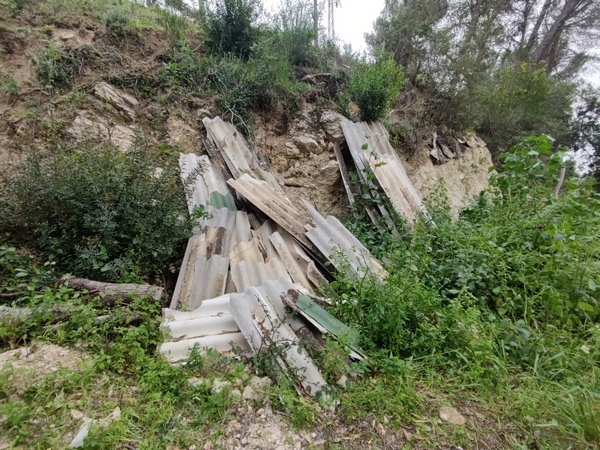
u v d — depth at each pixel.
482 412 1.79
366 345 2.11
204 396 1.61
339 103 5.25
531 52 11.76
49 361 1.67
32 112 3.44
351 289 2.59
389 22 6.59
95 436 1.31
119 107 3.84
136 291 2.17
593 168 14.15
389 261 3.20
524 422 1.72
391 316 2.12
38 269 2.19
